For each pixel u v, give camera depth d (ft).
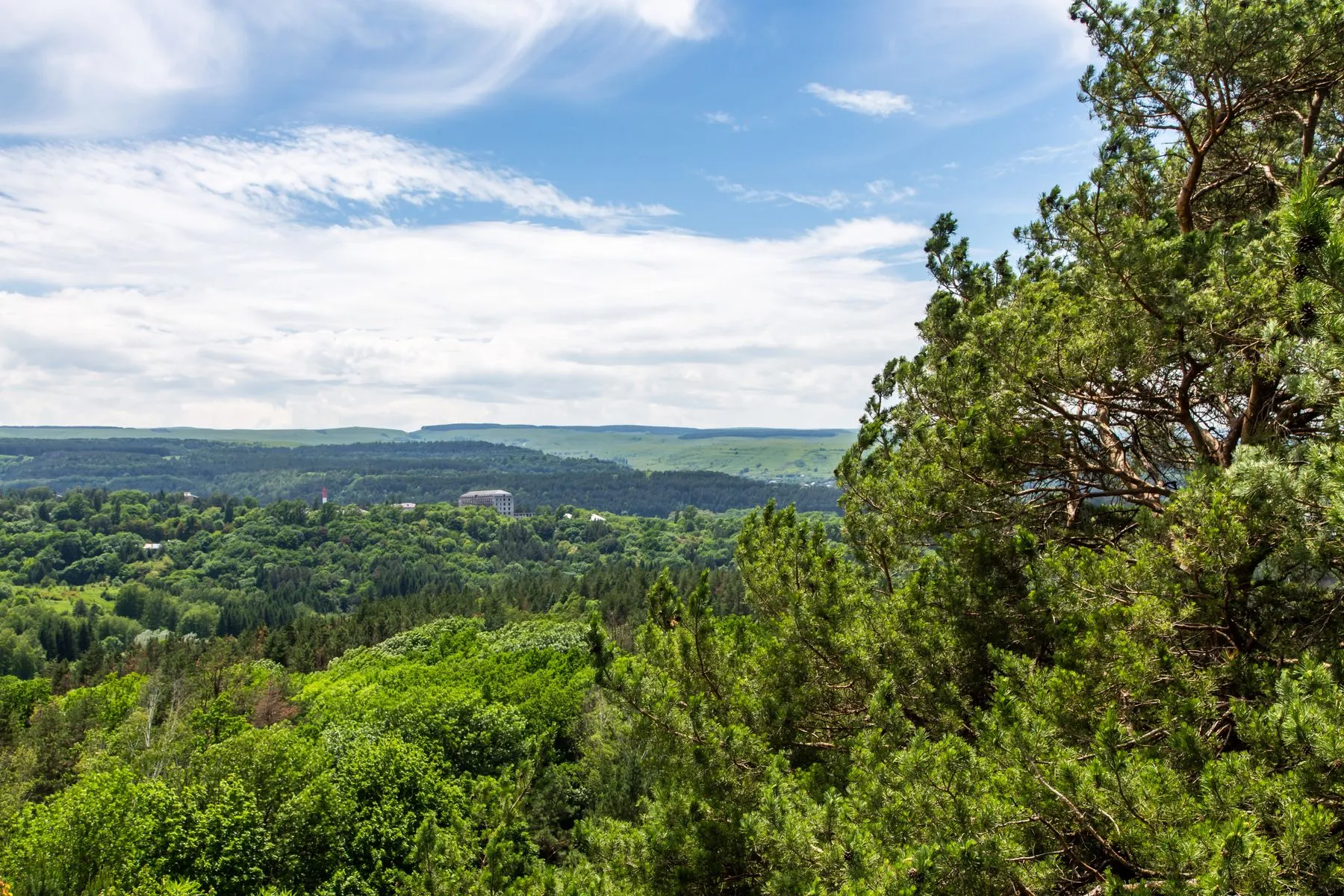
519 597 393.09
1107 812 18.95
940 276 43.57
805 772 30.50
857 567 39.40
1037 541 31.40
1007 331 32.17
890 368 41.81
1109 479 33.81
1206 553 22.82
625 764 100.94
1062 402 33.42
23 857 89.56
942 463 33.60
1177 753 20.86
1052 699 22.95
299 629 347.15
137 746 160.86
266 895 86.58
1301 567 22.84
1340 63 30.45
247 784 100.37
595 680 33.37
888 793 23.41
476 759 140.15
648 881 30.37
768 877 27.78
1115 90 36.45
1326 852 15.90
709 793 30.40
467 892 34.99
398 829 104.99
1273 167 34.68
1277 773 18.01
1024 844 20.94
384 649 290.56
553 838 113.91
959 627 30.35
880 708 27.14
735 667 35.40
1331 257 18.66
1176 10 32.78
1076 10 35.29
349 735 148.77
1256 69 31.09
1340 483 19.01
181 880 86.99
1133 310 30.35
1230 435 29.60
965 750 22.67
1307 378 19.92
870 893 20.21
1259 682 21.98
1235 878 15.66
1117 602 25.91
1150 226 30.35
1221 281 27.40
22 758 169.58
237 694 212.43
